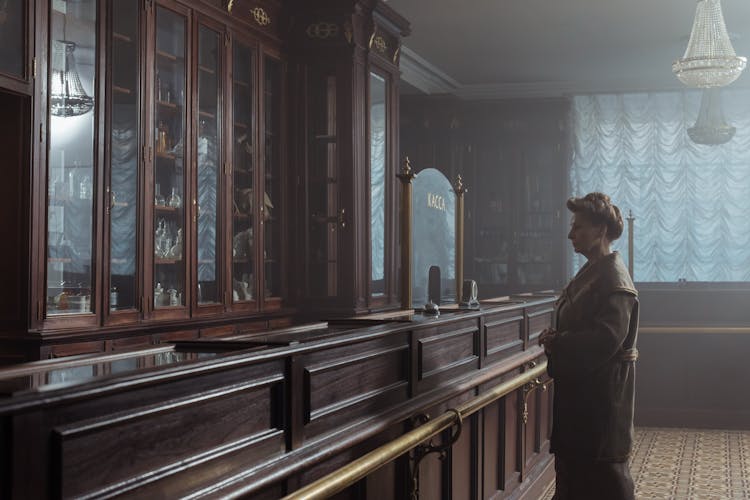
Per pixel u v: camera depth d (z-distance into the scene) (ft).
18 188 13.07
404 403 9.94
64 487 4.72
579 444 11.18
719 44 22.35
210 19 18.13
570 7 26.20
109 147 14.80
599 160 36.81
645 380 27.71
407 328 10.09
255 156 20.10
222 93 18.65
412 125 36.27
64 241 13.82
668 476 20.84
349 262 21.70
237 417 6.51
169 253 16.65
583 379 11.16
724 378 27.20
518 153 36.94
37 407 4.50
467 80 36.83
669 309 28.32
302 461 7.19
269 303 20.61
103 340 14.62
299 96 21.81
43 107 13.24
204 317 17.58
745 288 34.78
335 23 21.62
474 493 13.16
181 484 5.73
